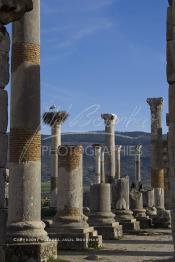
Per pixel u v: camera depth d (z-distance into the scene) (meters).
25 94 17.59
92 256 18.62
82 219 22.70
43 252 16.48
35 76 17.86
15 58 17.91
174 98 10.38
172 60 10.42
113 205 33.81
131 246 23.50
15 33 18.00
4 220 10.52
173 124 10.34
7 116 10.78
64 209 22.73
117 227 28.08
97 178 55.00
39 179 17.64
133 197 37.41
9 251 16.34
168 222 36.47
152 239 27.20
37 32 18.20
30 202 17.23
